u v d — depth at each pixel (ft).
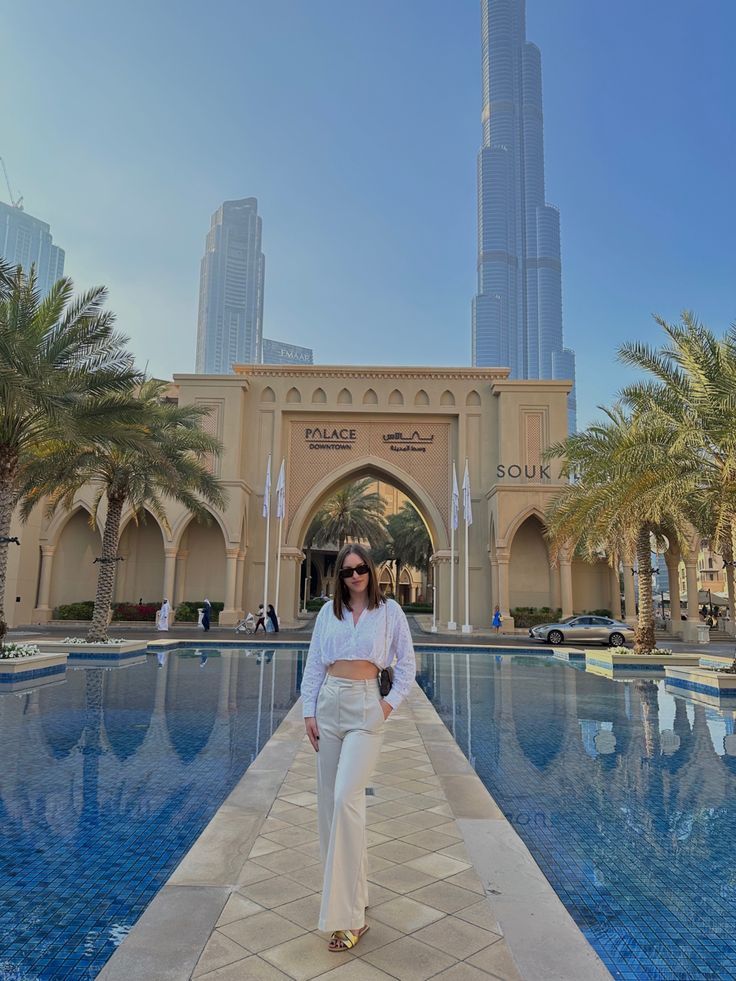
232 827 13.62
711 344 42.22
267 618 86.17
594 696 36.32
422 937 9.37
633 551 57.77
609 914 10.91
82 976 8.87
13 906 10.87
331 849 9.13
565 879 12.30
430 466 101.30
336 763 9.93
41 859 12.82
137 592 101.71
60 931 10.07
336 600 10.32
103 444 48.73
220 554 101.86
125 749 21.95
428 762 19.62
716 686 36.83
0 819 15.06
